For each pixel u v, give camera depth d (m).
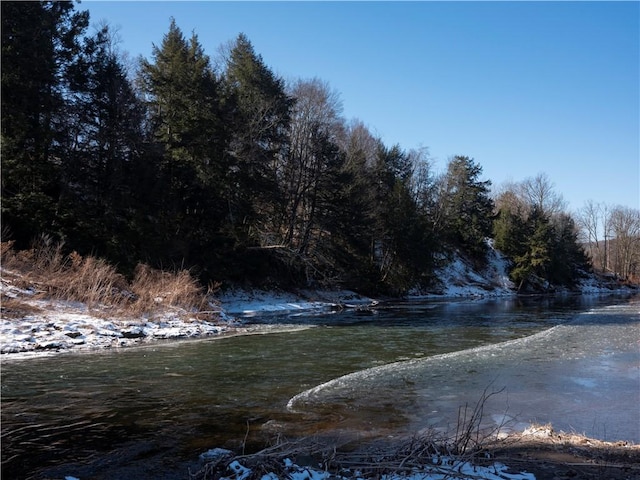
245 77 37.88
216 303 26.41
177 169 31.00
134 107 29.95
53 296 19.12
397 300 44.25
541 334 19.80
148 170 28.92
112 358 13.92
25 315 17.03
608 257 101.94
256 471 5.49
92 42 29.12
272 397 10.03
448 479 5.25
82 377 11.53
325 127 40.09
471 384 11.25
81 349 15.13
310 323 23.59
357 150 46.25
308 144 38.84
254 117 36.19
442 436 7.40
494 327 22.28
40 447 7.06
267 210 38.00
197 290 23.89
